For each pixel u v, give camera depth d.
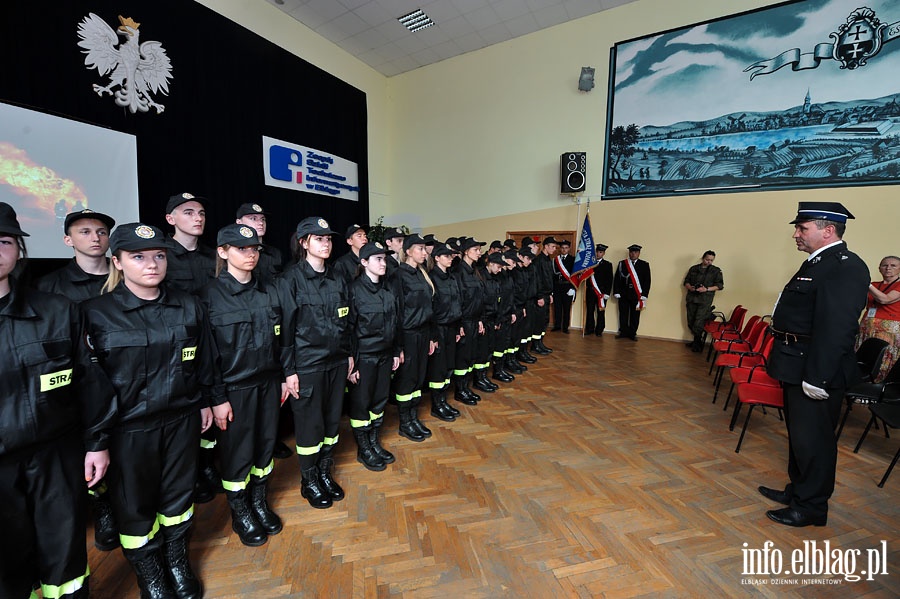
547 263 5.21
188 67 4.51
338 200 7.10
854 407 3.52
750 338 3.75
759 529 1.88
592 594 1.51
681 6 5.52
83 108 3.59
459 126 7.56
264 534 1.77
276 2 5.68
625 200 6.14
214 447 2.12
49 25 3.35
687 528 1.88
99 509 1.75
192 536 1.80
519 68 6.84
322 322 1.96
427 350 2.79
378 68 7.93
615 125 6.12
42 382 1.07
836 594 1.51
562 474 2.33
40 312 1.11
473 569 1.62
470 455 2.54
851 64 4.68
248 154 5.36
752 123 5.23
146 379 1.32
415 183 8.18
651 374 4.28
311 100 6.41
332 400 2.08
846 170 4.77
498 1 5.81
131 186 3.89
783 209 5.13
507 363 4.36
